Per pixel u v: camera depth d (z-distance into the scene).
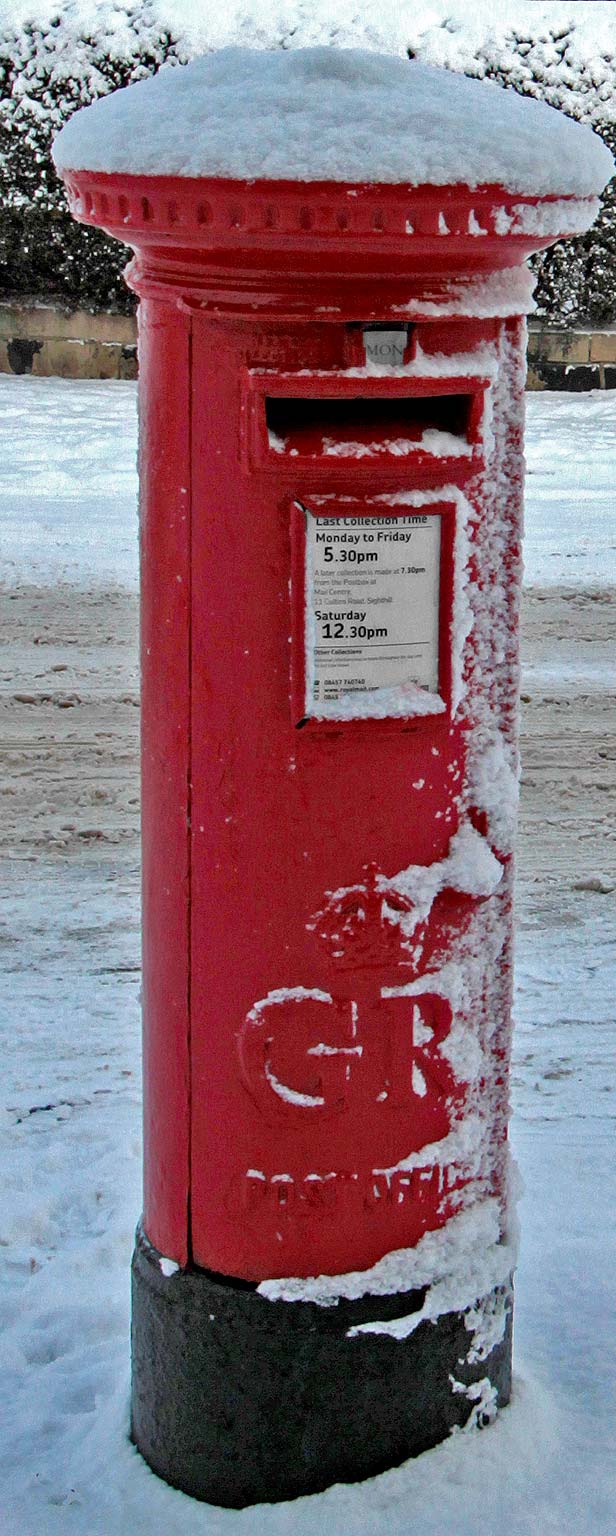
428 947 2.55
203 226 2.17
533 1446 2.81
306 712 2.39
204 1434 2.72
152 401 2.43
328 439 2.29
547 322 15.17
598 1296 3.29
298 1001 2.51
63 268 14.95
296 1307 2.62
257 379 2.26
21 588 9.10
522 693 7.78
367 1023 2.53
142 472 2.52
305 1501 2.70
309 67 2.26
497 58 14.86
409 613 2.40
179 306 2.31
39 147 14.55
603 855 6.08
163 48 14.58
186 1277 2.70
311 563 2.34
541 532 10.51
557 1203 3.68
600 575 9.64
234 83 2.27
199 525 2.38
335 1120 2.56
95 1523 2.72
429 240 2.16
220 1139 2.61
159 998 2.65
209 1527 2.68
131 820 6.37
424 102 2.21
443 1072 2.61
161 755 2.54
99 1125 4.12
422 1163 2.62
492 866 2.53
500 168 2.15
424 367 2.29
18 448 12.38
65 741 7.07
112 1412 3.00
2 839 6.15
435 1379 2.72
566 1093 4.29
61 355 15.24
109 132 2.27
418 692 2.44
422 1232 2.67
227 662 2.41
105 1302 3.36
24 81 14.42
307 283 2.21
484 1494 2.71
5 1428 3.00
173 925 2.58
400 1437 2.73
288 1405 2.67
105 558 9.76
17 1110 4.20
